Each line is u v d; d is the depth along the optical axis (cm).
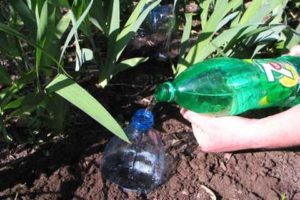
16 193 57
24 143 64
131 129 59
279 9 77
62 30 62
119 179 60
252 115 71
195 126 60
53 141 64
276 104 61
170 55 80
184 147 65
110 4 70
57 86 53
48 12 63
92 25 85
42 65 59
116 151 61
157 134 61
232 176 63
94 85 72
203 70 56
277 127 56
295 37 75
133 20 67
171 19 84
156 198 59
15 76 71
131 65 68
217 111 57
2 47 61
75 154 63
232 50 73
